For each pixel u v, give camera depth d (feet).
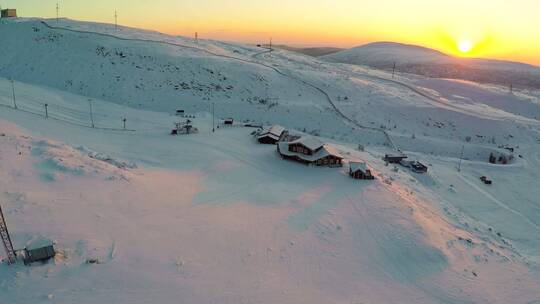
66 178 106.63
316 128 243.60
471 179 178.40
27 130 153.17
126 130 191.62
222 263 77.87
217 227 93.15
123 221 89.45
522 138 263.90
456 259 91.56
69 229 81.10
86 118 204.95
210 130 203.10
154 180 120.57
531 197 164.45
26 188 96.17
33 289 61.31
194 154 157.58
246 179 132.05
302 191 123.75
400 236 97.81
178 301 63.72
